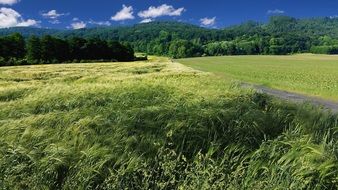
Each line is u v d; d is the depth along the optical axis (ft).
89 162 16.28
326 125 20.47
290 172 14.69
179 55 609.42
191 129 18.95
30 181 15.75
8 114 26.78
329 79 120.98
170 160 16.79
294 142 16.99
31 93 41.34
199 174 15.55
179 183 15.39
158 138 18.33
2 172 16.48
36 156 17.16
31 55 350.43
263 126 20.13
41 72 137.39
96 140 18.21
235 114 21.43
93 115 22.44
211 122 19.99
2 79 107.14
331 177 14.05
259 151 16.51
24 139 18.97
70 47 372.99
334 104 58.85
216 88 39.19
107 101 31.30
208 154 16.81
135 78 69.46
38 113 27.76
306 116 22.43
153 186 15.61
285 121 21.22
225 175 15.58
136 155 16.67
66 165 16.46
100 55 394.73
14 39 362.33
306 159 15.03
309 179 14.02
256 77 129.80
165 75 94.27
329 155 15.08
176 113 21.59
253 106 26.71
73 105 29.55
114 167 16.26
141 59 440.45
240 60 365.61
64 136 19.25
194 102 26.23
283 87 89.81
